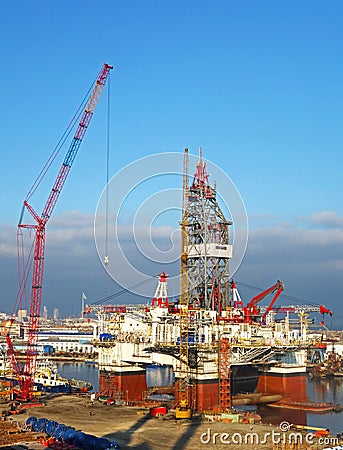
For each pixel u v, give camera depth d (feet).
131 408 477.77
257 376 620.90
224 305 610.65
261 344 544.62
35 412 456.04
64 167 564.71
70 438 329.31
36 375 648.38
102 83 571.69
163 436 368.07
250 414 465.06
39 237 560.20
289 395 570.46
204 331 506.07
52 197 556.92
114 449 317.83
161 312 574.15
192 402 484.33
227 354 497.87
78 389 622.13
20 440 342.23
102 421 419.13
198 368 488.02
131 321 620.90
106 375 595.06
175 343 514.68
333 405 549.54
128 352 578.25
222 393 488.44
